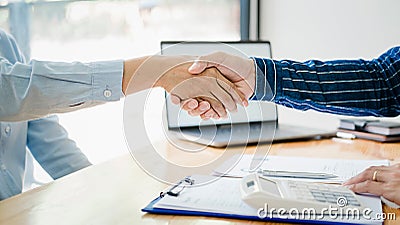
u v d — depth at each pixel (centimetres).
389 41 175
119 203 77
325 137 134
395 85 107
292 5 190
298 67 101
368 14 178
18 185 108
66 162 115
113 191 83
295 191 72
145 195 81
